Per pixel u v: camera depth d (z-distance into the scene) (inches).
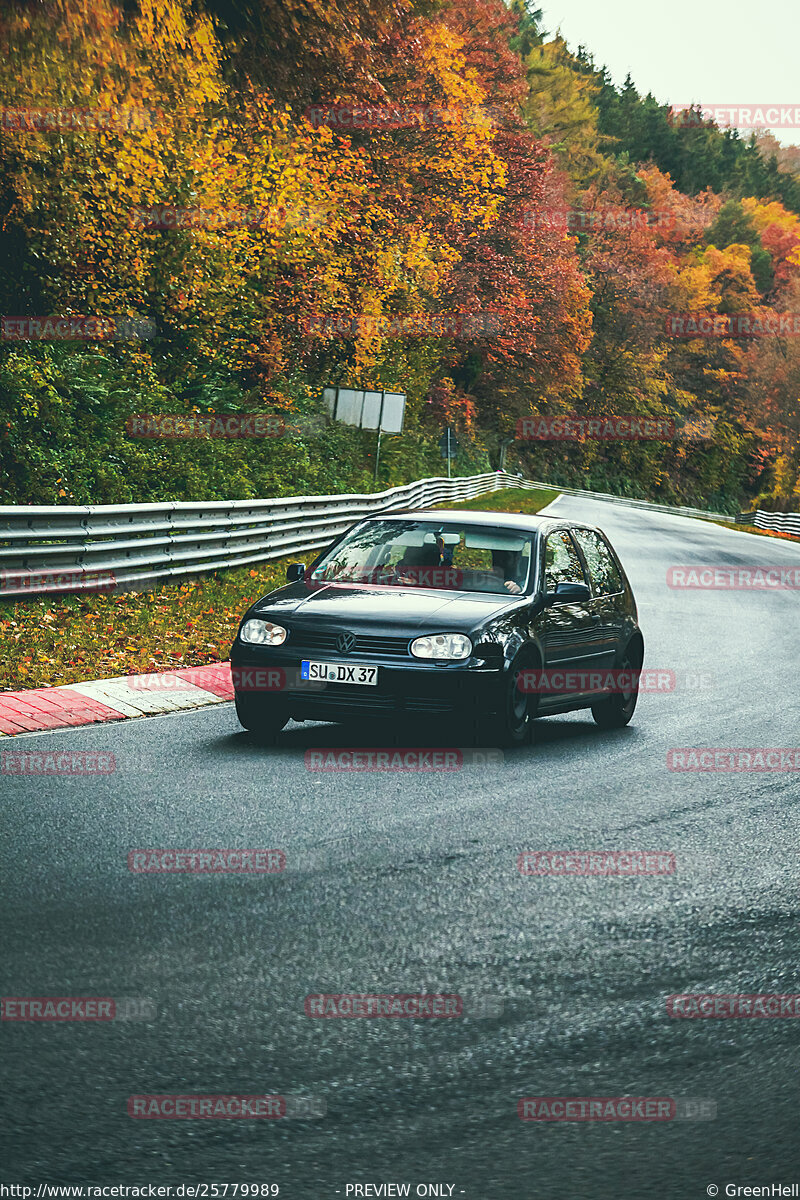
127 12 770.8
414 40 1684.3
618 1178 157.9
